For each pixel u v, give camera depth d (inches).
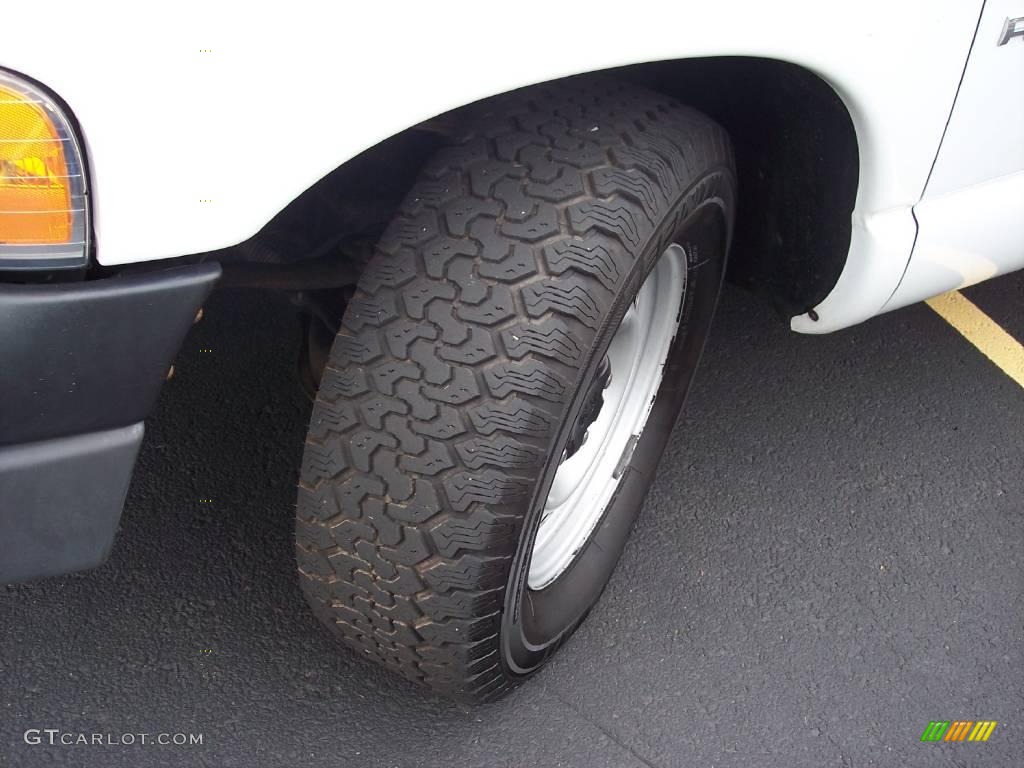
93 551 56.2
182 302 50.8
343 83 49.7
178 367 104.7
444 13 50.8
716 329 118.1
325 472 65.0
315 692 81.5
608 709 83.1
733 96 82.7
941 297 127.7
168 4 45.2
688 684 85.7
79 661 81.0
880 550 98.3
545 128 64.2
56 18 44.2
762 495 101.7
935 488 104.7
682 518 98.7
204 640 83.7
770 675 87.1
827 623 91.7
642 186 64.2
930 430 110.6
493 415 61.4
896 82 71.6
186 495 94.0
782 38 63.9
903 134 75.0
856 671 88.3
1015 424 112.7
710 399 110.2
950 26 71.4
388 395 62.3
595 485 86.4
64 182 46.9
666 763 80.2
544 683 84.3
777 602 92.7
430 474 62.7
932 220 82.7
